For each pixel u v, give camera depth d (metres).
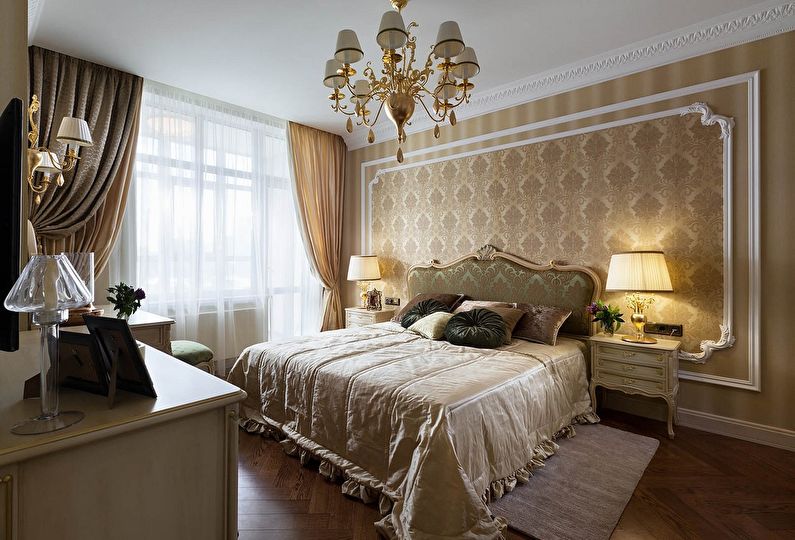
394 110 2.65
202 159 4.24
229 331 4.48
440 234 4.64
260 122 4.78
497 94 4.07
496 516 1.95
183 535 1.18
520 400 2.38
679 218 3.15
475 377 2.31
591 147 3.57
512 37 3.14
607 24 2.97
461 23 2.95
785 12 2.70
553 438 2.77
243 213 4.62
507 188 4.09
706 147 3.04
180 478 1.17
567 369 3.01
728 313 2.94
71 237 3.41
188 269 4.16
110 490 1.05
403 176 5.01
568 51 3.36
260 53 3.39
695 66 3.08
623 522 1.97
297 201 5.09
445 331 3.32
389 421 2.10
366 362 2.59
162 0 2.68
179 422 1.17
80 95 3.43
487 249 4.16
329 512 2.07
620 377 3.09
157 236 3.96
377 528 1.87
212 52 3.37
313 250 5.24
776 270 2.77
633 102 3.34
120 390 1.28
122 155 3.64
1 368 1.52
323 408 2.45
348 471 2.22
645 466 2.48
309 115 4.84
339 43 2.42
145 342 2.80
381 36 2.35
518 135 4.01
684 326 3.13
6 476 0.89
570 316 3.55
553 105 3.79
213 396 1.23
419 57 3.47
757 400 2.85
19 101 0.99
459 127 4.46
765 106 2.81
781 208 2.76
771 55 2.79
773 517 2.01
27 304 0.96
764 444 2.79
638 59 3.29
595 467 2.46
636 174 3.34
